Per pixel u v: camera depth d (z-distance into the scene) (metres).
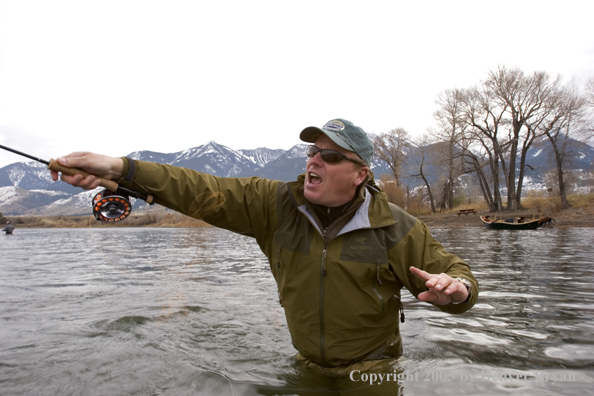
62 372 2.52
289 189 2.49
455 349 2.89
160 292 5.01
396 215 2.43
